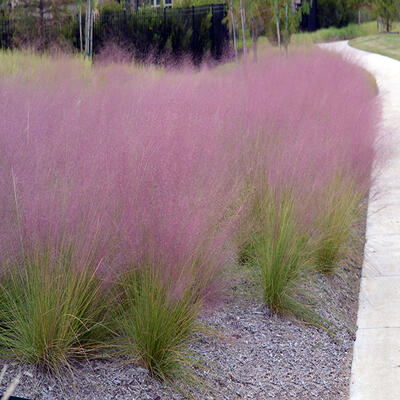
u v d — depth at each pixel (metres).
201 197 3.42
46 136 3.81
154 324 2.97
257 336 3.57
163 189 3.18
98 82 9.02
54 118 4.44
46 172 3.24
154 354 2.99
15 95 5.16
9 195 3.05
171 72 10.91
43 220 2.94
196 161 3.63
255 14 17.78
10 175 3.09
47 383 2.79
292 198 4.16
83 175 3.25
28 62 11.38
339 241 4.54
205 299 3.41
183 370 3.06
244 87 7.61
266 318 3.78
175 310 3.05
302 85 8.55
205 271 3.30
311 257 4.34
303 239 4.23
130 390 2.86
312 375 3.33
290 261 3.87
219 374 3.14
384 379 3.30
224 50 17.69
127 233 3.10
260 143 5.13
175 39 18.44
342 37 36.75
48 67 10.78
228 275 3.78
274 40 20.50
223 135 4.86
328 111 6.72
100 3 19.12
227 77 9.25
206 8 19.84
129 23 18.56
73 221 3.00
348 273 4.75
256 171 4.59
